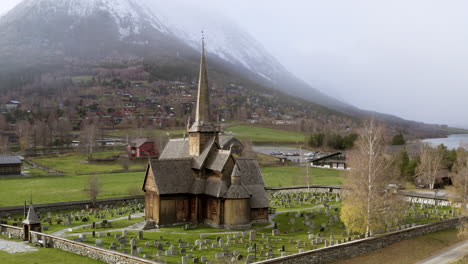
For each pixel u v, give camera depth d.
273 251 60.38
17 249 61.12
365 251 65.50
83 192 112.12
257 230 73.75
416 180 133.25
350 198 71.56
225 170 76.00
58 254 58.28
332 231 73.19
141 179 135.50
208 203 77.06
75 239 62.91
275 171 157.75
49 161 172.88
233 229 73.44
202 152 81.12
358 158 81.25
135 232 71.25
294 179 133.25
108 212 91.62
